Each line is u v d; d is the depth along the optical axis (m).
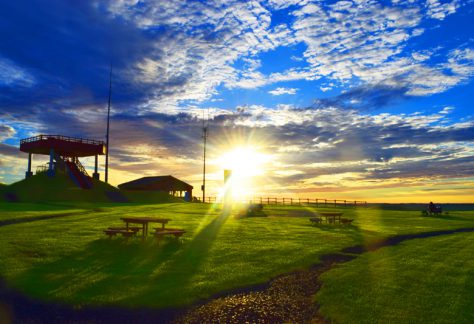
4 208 36.41
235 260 14.80
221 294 10.80
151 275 12.37
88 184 66.75
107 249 16.52
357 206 63.72
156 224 26.45
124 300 9.98
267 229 25.27
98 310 9.41
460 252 17.08
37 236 19.47
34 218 28.56
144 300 10.02
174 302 9.96
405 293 10.57
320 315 9.22
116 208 41.44
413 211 51.06
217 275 12.55
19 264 13.52
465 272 12.94
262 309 9.69
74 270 12.85
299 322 8.85
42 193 58.16
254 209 43.47
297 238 21.02
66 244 17.33
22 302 9.88
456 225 30.36
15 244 17.02
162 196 73.62
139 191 73.44
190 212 39.41
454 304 9.63
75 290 10.70
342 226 28.47
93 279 11.81
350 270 13.42
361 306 9.54
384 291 10.71
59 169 68.81
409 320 8.60
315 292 11.15
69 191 61.28
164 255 15.58
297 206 62.00
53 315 9.10
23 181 62.44
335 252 17.12
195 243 18.52
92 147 69.81
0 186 59.97
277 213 42.59
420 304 9.65
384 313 9.05
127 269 13.12
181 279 11.98
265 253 16.23
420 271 13.12
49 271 12.70
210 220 31.19
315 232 24.05
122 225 24.84
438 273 12.80
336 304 9.80
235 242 19.09
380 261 15.02
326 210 51.03
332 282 11.84
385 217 39.09
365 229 26.39
